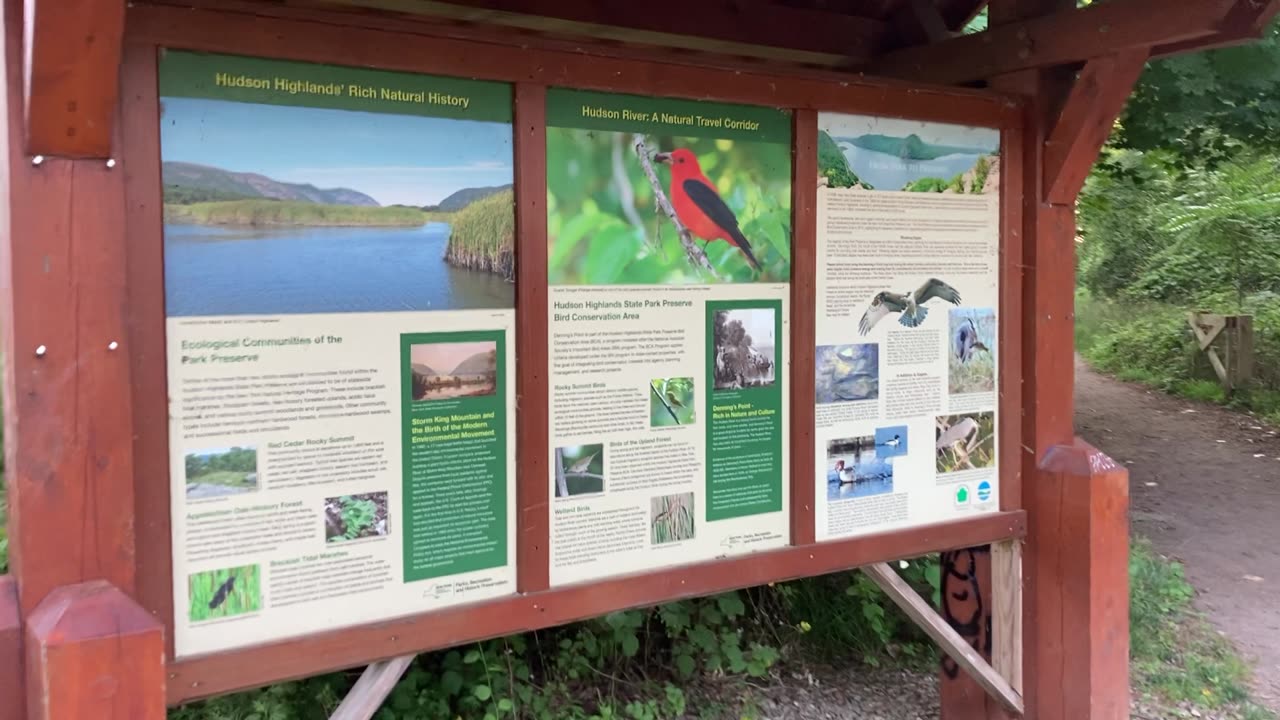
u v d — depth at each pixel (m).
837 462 2.98
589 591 2.55
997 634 3.46
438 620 2.33
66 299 1.86
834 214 2.94
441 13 3.50
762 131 2.80
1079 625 3.22
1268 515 6.90
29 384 1.84
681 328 2.68
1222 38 2.87
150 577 2.01
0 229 1.96
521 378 2.43
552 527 2.51
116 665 1.81
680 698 4.20
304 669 2.16
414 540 2.32
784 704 4.41
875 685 4.63
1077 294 16.23
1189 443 9.03
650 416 2.64
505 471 2.43
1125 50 2.91
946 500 3.20
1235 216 12.37
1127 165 7.29
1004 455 3.31
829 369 2.95
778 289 2.85
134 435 1.98
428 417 2.32
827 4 4.31
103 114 1.84
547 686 4.11
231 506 2.10
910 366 3.10
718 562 2.75
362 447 2.24
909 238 3.08
